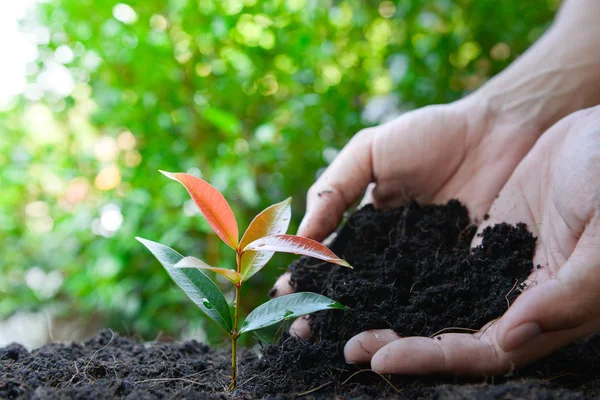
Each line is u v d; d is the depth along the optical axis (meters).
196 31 0.62
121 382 0.34
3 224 0.78
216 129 0.64
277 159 0.63
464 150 0.47
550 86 0.48
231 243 0.34
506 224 0.40
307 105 0.62
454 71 0.79
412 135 0.46
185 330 0.63
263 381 0.36
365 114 0.76
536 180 0.40
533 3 0.81
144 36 0.59
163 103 0.64
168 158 0.62
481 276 0.37
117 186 0.64
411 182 0.47
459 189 0.46
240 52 0.63
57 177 0.70
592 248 0.31
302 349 0.36
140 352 0.42
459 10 0.79
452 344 0.33
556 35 0.51
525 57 0.51
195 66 0.64
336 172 0.46
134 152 0.66
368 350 0.35
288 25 0.64
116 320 0.68
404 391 0.33
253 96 0.65
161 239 0.59
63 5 0.63
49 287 0.78
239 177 0.57
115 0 0.62
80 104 0.69
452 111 0.48
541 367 0.35
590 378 0.34
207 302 0.35
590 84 0.48
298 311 0.34
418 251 0.41
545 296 0.31
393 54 0.75
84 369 0.37
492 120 0.48
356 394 0.33
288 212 0.35
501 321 0.32
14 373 0.35
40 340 0.72
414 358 0.33
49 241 0.77
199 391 0.35
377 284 0.38
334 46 0.72
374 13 0.76
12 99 0.74
